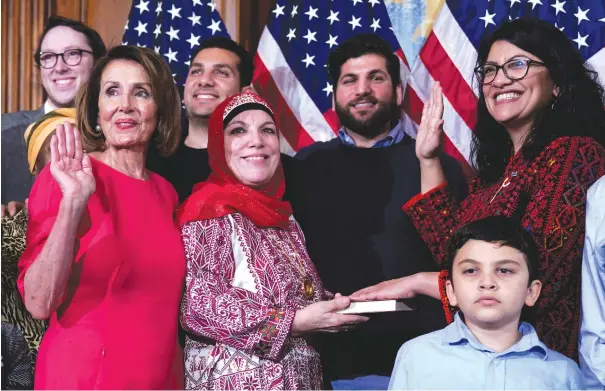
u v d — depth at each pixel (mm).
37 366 2404
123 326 2395
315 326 2428
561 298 2502
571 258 2484
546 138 2666
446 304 2658
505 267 2416
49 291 2311
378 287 2771
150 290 2443
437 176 2982
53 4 3455
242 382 2406
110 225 2428
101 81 2586
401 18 3525
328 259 3117
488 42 2805
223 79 3252
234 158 2619
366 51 3184
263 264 2486
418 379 2447
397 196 3123
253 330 2398
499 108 2738
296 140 3508
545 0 3365
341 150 3217
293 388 2436
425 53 3459
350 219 3133
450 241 2527
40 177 2475
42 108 3348
